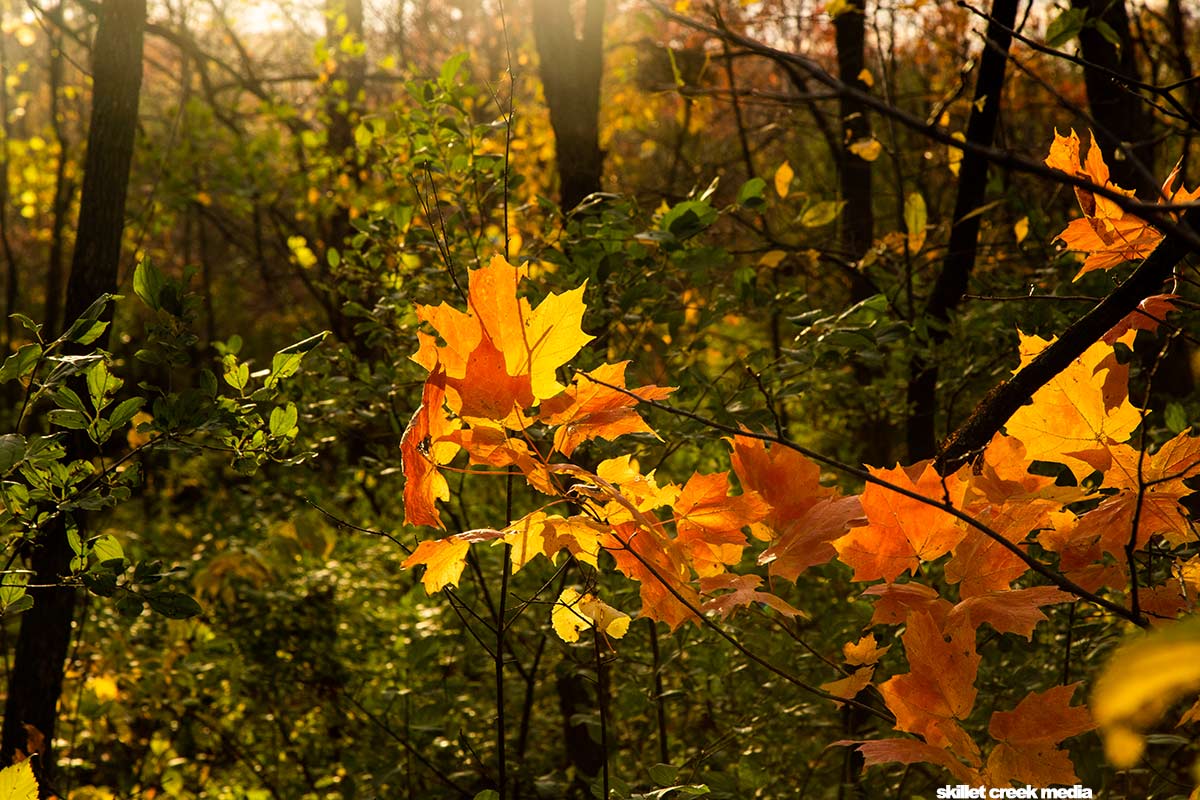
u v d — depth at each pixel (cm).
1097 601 94
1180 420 235
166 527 579
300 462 182
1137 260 115
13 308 1000
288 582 413
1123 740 65
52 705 272
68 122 1437
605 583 270
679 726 327
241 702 391
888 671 226
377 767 289
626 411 100
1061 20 199
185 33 878
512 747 339
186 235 1100
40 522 170
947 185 462
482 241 273
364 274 303
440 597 346
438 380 94
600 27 351
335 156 648
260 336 1230
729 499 107
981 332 306
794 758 272
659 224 251
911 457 296
